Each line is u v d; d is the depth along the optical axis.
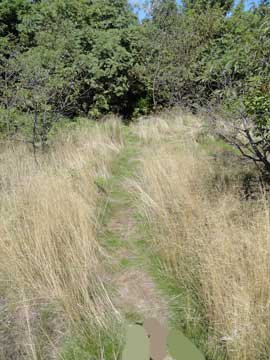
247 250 2.23
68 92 6.96
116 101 9.21
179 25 10.51
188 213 3.02
